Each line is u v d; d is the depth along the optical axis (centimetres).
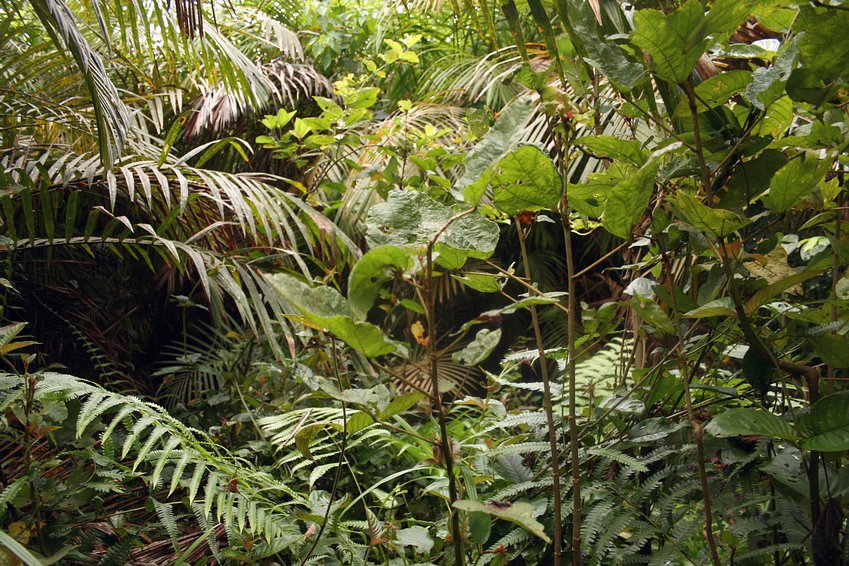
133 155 195
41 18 142
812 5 70
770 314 105
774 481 92
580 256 369
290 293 61
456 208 74
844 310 88
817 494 78
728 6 68
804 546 85
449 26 410
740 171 84
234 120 332
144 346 292
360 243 289
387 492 156
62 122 206
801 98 75
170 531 107
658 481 98
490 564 97
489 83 302
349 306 63
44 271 232
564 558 95
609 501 95
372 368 175
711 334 98
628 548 91
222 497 103
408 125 279
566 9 81
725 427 68
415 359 323
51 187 174
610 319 100
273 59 391
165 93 298
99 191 196
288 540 101
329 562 110
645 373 103
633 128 103
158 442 148
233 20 386
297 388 187
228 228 225
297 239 288
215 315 221
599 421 106
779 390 104
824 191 95
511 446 102
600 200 84
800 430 71
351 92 221
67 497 113
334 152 284
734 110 89
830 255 92
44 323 225
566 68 94
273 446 165
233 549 103
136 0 189
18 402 109
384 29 402
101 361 239
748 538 97
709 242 78
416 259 68
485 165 72
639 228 97
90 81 142
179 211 175
